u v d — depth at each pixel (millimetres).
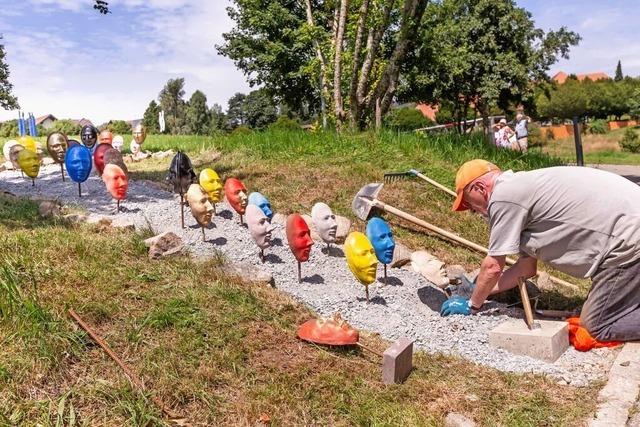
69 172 7363
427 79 27031
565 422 3463
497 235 4574
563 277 6527
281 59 23500
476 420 3504
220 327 4117
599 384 3938
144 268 4789
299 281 5480
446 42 27250
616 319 4332
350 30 13086
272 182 8234
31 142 9961
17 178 8859
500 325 4703
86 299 4102
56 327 3668
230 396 3484
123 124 33156
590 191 4324
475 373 4098
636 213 4199
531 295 5453
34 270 4344
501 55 28781
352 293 5414
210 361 3711
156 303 4230
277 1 23125
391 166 8836
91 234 5492
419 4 11430
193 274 4867
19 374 3262
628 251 4180
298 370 3805
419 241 6750
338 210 7305
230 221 6785
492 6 28422
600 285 4328
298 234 5352
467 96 30375
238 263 5574
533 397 3750
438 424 3432
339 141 9992
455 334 4750
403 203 7629
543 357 4352
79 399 3215
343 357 4086
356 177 8375
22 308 3734
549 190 4426
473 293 4980
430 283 5855
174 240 5266
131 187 8156
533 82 31797
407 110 35781
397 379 3836
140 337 3791
